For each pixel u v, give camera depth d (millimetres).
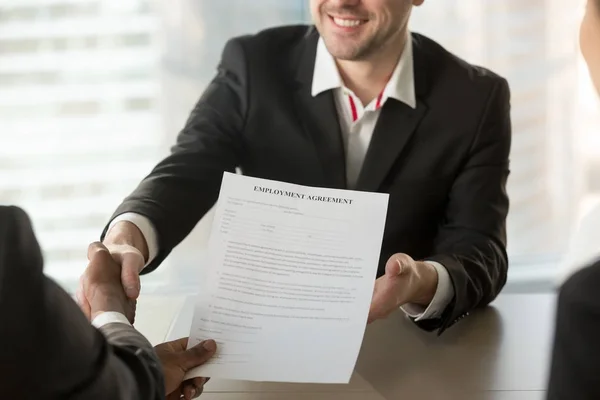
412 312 1027
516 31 1573
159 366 597
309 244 853
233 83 1297
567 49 1577
